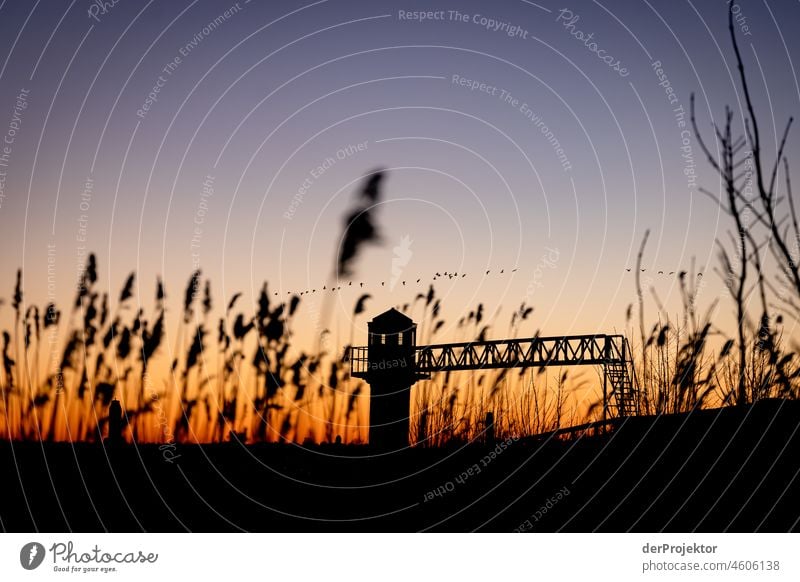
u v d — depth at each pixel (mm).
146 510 16984
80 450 17344
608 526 16047
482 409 21391
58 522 16250
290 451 19422
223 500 18219
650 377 13617
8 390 16531
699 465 16344
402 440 31641
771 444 15602
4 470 16812
